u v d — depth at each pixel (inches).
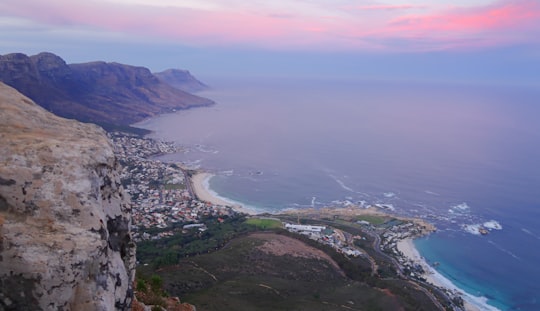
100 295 405.7
